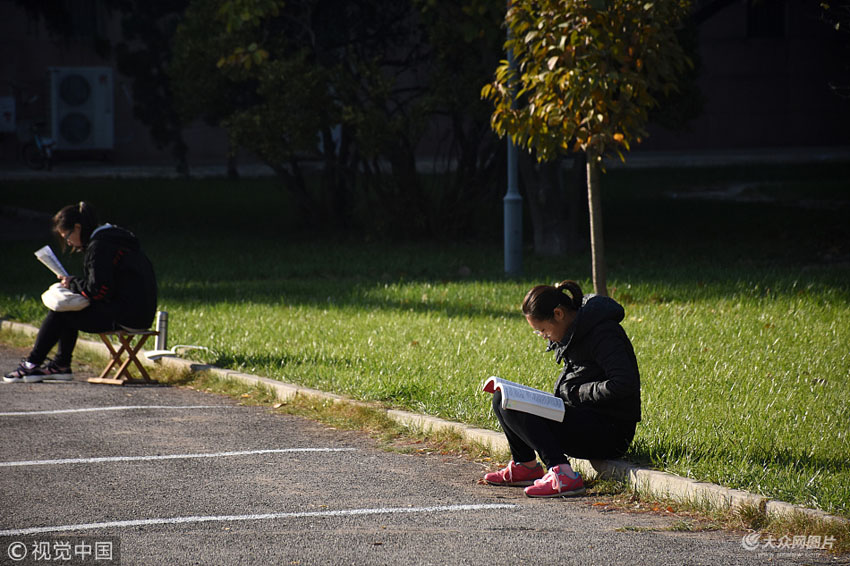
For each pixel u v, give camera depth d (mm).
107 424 16922
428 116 43406
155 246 44188
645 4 20734
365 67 42594
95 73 99562
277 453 15062
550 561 10102
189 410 18062
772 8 113812
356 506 12336
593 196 22438
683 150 114500
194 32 44906
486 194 46281
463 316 25828
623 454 13148
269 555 10414
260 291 31281
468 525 11461
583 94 20703
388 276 34938
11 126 98250
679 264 37031
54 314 20406
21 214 58188
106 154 102312
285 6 45250
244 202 64500
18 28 98875
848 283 29281
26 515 11961
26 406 18328
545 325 12680
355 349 21656
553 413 12609
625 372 12273
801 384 17625
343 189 50656
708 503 11750
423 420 16000
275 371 19938
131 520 11773
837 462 12859
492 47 39438
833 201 57375
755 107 115188
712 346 21234
